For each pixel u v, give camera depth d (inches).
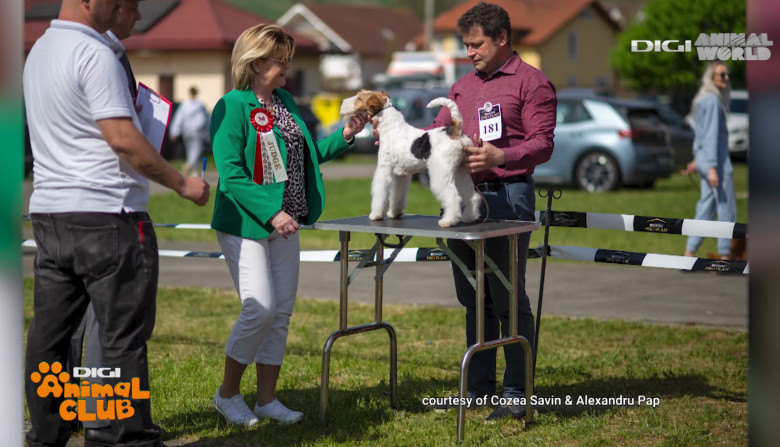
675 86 1658.5
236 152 201.9
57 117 161.2
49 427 177.9
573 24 2482.8
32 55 164.2
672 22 1585.9
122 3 165.5
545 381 257.3
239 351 208.7
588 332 323.6
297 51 1780.3
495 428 210.4
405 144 194.2
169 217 665.0
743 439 201.8
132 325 166.6
